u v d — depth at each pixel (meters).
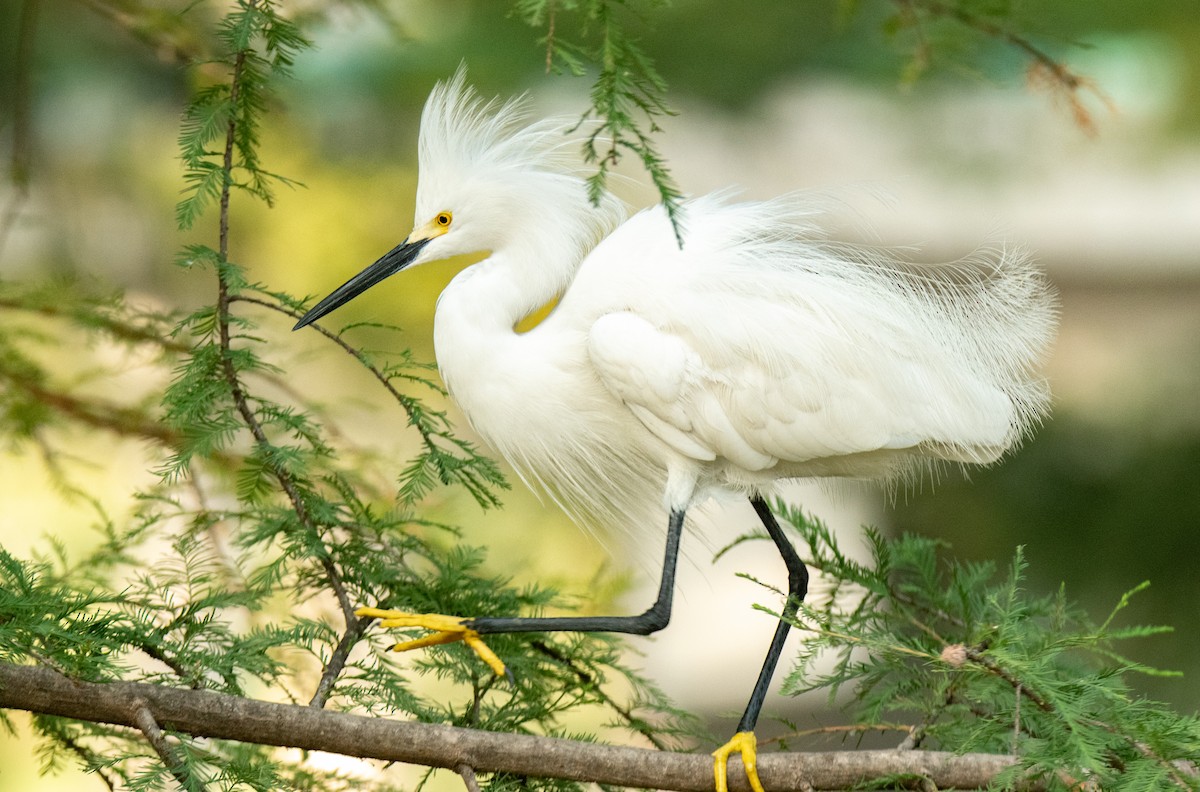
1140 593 10.10
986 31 6.16
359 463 7.44
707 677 14.92
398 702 5.46
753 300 6.05
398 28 8.15
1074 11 9.81
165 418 5.62
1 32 10.30
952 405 6.04
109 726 5.79
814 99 12.34
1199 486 10.32
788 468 6.38
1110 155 11.37
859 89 10.62
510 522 9.78
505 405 6.56
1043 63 6.14
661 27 9.83
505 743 4.96
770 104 10.78
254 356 5.53
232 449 7.33
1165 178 12.13
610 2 4.60
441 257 6.71
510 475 10.02
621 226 6.47
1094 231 14.19
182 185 11.86
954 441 6.07
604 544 7.25
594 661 6.13
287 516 5.79
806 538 6.21
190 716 4.81
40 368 7.44
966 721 5.40
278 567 5.66
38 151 10.68
